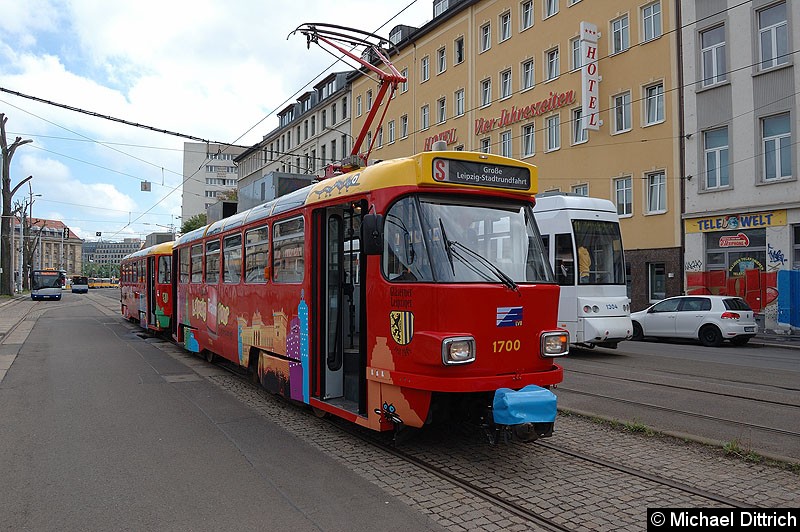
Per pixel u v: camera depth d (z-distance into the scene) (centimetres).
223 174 10688
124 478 582
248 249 1018
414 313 600
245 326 1015
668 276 2512
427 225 614
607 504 507
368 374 658
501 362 605
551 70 3100
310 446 691
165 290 1872
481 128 3519
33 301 5172
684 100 2455
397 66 4356
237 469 608
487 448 671
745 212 2242
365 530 459
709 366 1323
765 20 2217
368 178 679
